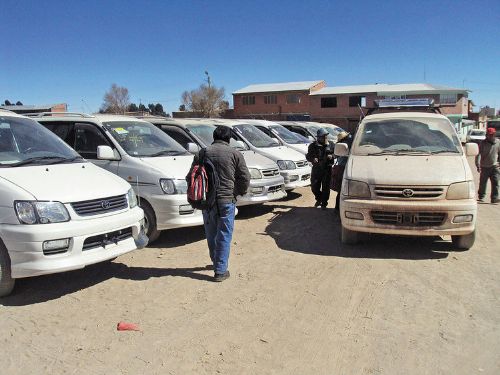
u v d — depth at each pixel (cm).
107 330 425
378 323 440
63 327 430
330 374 356
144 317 452
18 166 517
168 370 360
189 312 463
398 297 500
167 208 670
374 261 621
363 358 379
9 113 612
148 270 589
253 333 420
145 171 688
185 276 566
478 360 377
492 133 1098
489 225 851
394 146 729
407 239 730
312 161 977
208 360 374
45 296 502
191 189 530
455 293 511
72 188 504
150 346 396
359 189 645
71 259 472
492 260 626
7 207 464
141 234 565
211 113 6712
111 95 5759
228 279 554
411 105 880
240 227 832
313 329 428
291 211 984
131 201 567
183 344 400
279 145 1183
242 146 1061
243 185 543
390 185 627
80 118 771
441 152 707
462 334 419
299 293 511
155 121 990
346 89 5922
